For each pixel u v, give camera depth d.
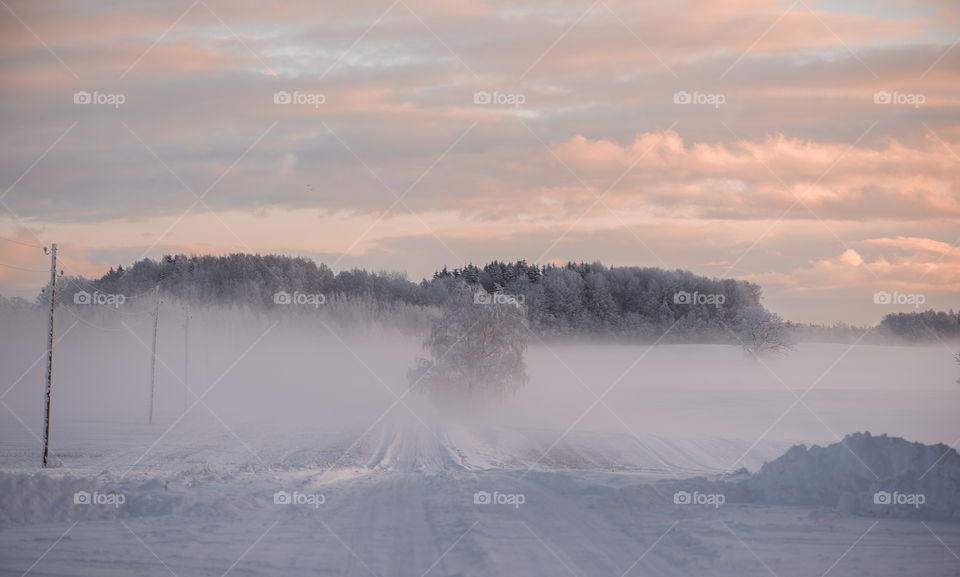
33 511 17.92
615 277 175.25
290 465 32.12
